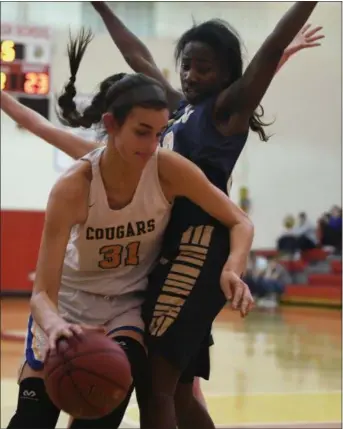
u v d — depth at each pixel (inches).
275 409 213.2
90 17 587.5
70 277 111.6
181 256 110.6
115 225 103.7
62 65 575.8
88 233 103.7
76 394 88.8
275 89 682.2
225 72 117.5
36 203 644.1
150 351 109.5
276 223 703.1
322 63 676.1
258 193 700.7
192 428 125.3
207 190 104.3
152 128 94.7
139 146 95.4
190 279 109.3
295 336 410.6
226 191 116.6
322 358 322.0
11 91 451.2
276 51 108.3
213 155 114.3
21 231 625.0
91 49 569.0
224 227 111.3
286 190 701.9
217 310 111.6
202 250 109.9
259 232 702.5
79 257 107.7
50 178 647.1
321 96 682.2
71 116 128.7
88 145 125.0
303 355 331.3
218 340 387.2
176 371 109.3
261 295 645.9
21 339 356.8
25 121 128.4
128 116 94.4
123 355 91.4
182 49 121.6
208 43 115.7
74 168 101.0
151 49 589.0
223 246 110.4
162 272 112.0
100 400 89.4
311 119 685.9
